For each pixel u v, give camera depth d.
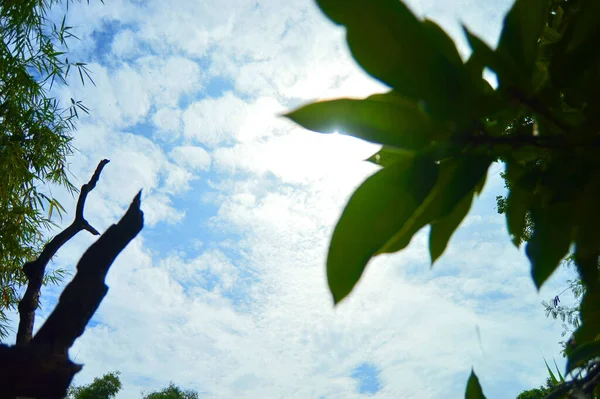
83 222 1.21
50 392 0.35
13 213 5.09
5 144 5.01
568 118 0.42
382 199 0.36
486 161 0.39
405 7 0.35
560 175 0.43
